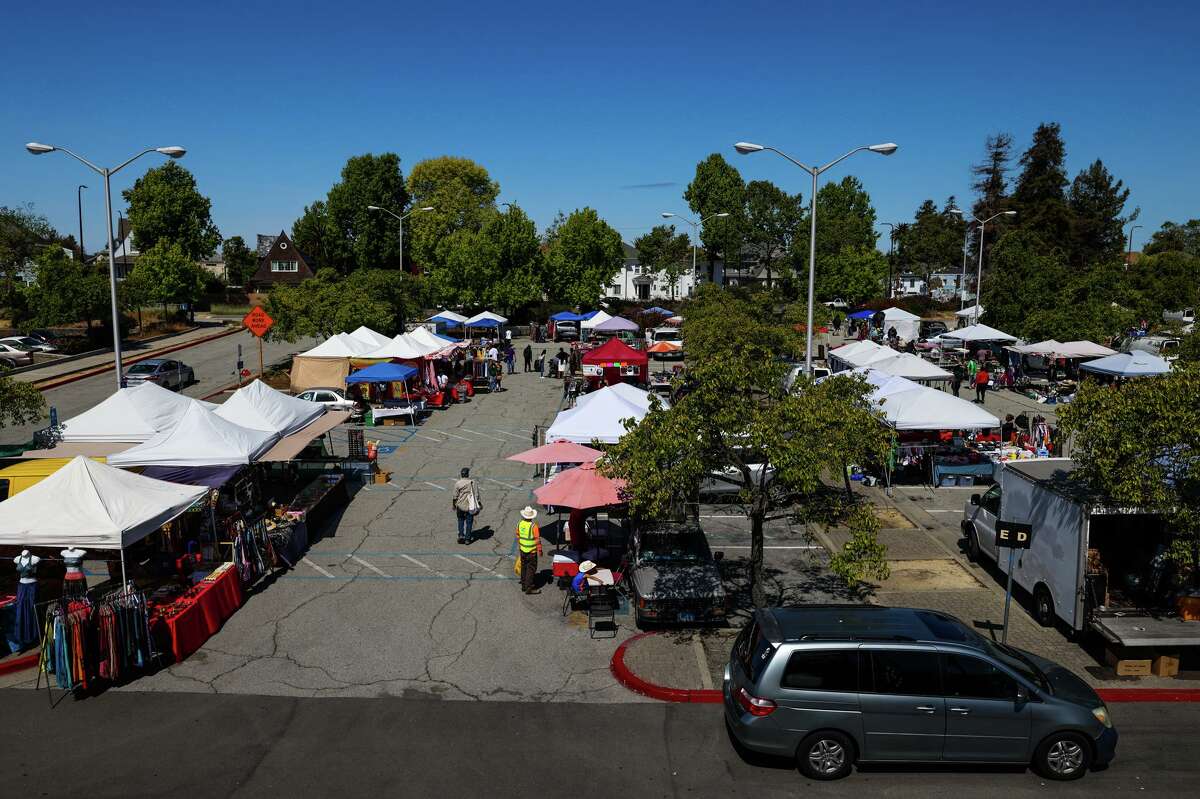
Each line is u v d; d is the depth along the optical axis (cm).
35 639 1273
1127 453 1143
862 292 7981
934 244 10625
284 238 8612
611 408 1958
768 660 950
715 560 1549
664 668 1203
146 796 908
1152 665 1183
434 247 8081
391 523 1936
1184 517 1116
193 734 1039
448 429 3069
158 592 1395
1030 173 8375
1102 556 1356
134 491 1381
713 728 1060
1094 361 3262
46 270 5006
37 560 1262
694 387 1218
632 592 1451
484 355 4316
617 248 7638
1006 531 1228
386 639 1323
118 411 2038
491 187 9394
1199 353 2362
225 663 1240
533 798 902
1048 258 4753
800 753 942
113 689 1158
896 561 1677
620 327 4569
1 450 2141
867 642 952
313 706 1112
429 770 959
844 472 1206
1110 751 948
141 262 6178
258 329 3834
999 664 945
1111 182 8994
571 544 1666
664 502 1193
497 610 1439
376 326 4412
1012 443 2573
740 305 3662
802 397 1173
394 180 8106
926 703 932
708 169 9494
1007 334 4438
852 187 9925
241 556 1480
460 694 1147
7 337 5122
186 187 6956
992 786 932
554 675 1205
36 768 962
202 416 1784
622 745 1016
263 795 909
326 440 2870
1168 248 9944
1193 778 943
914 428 2189
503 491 2219
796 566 1658
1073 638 1305
